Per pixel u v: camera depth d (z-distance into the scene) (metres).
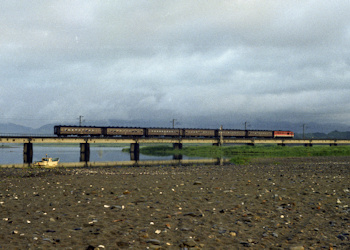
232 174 25.97
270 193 15.05
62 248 6.83
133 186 17.27
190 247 7.11
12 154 116.56
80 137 103.88
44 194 14.53
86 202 12.38
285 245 7.48
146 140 116.50
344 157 70.81
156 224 9.09
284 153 94.69
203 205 12.05
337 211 11.28
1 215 10.05
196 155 95.00
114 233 8.06
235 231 8.59
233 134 136.12
